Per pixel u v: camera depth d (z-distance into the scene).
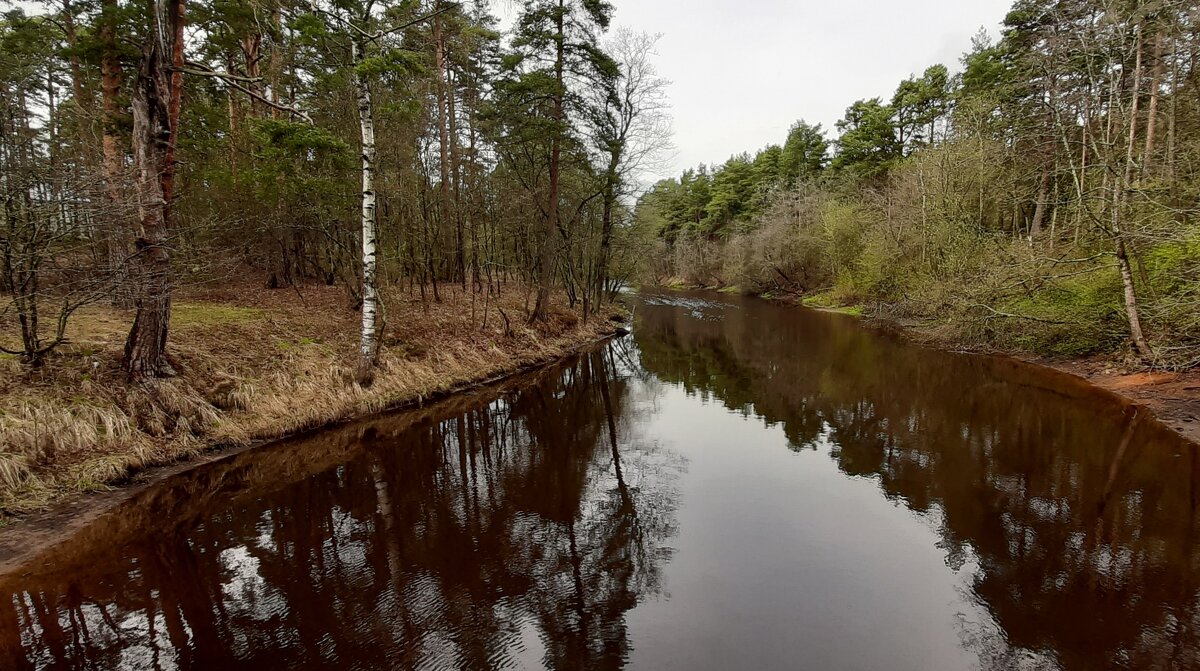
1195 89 16.47
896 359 18.83
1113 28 12.93
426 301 16.88
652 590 5.94
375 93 13.14
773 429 11.96
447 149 19.97
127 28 10.98
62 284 8.40
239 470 8.98
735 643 5.01
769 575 6.21
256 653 4.76
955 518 7.38
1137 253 13.04
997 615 5.33
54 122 15.37
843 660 4.74
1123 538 6.60
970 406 12.66
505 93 17.34
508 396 14.17
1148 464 8.66
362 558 6.50
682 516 7.79
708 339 25.66
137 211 8.32
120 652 4.70
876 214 30.84
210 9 11.45
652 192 28.98
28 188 7.25
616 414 13.54
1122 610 5.31
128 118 10.42
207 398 9.63
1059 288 15.94
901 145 38.69
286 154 10.31
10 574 5.75
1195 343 11.76
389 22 12.58
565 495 8.60
